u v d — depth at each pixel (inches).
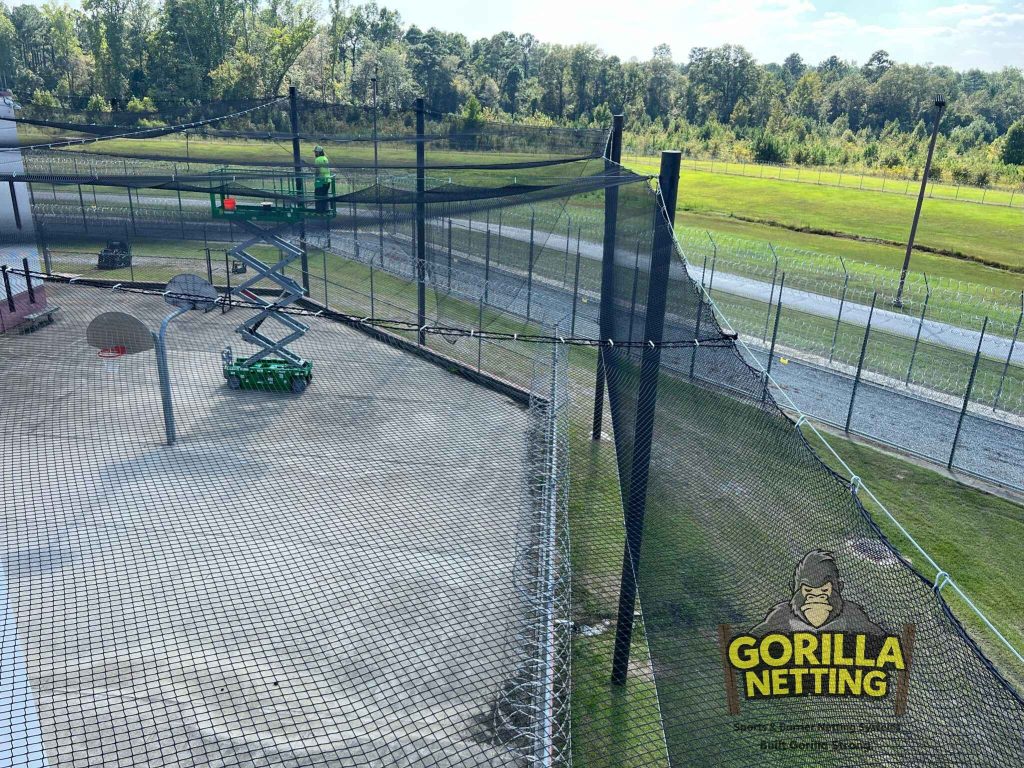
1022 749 132.5
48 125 723.4
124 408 500.7
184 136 865.5
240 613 299.3
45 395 516.1
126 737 240.8
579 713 271.7
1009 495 457.7
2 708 237.5
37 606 295.9
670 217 293.6
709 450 227.1
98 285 365.1
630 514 277.3
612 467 449.1
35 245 687.1
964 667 144.2
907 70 3890.3
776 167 2352.4
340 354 622.8
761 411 216.1
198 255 892.6
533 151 755.4
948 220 1572.3
